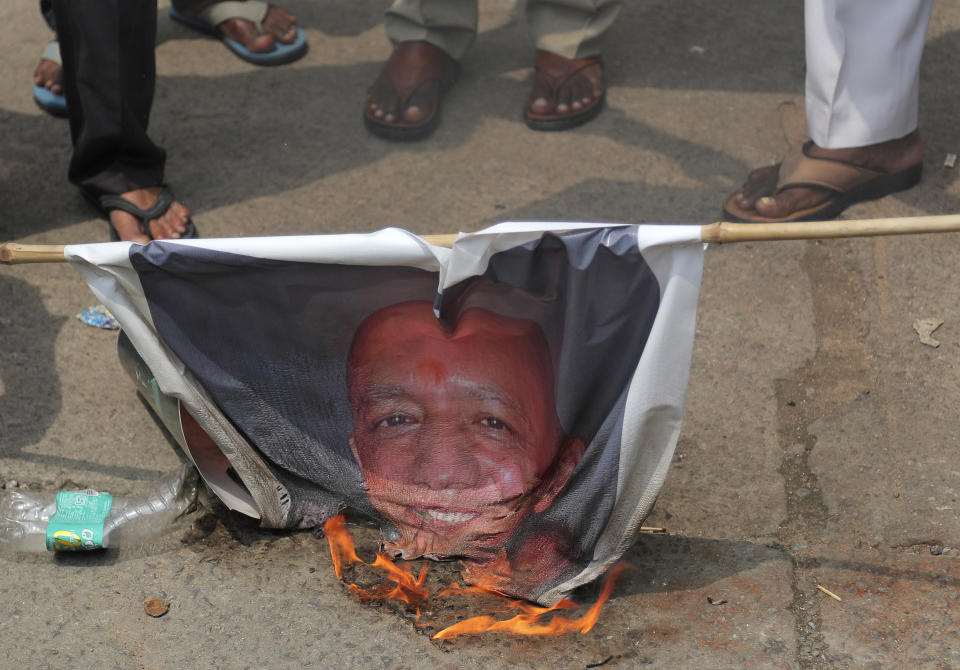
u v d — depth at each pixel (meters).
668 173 3.78
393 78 3.99
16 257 2.18
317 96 4.23
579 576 2.32
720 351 3.03
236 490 2.50
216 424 2.35
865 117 3.34
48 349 3.04
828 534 2.49
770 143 3.92
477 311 2.15
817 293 3.22
